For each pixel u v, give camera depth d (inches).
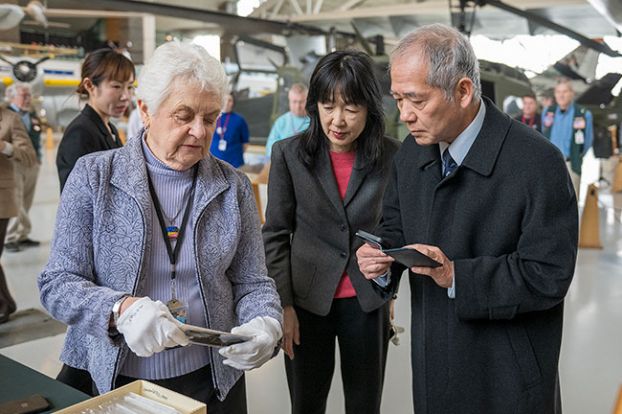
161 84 46.1
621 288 175.6
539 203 52.1
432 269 52.9
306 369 76.9
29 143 154.3
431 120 51.4
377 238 57.7
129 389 43.8
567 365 125.8
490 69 279.0
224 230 52.8
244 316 53.9
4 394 47.7
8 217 150.2
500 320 55.4
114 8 263.0
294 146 73.0
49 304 48.2
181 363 52.5
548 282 51.6
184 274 51.3
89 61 100.3
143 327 42.2
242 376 57.6
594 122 281.1
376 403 77.2
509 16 288.7
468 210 54.8
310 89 68.9
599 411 107.5
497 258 53.9
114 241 49.1
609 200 300.5
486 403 56.7
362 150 71.1
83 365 54.7
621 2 196.5
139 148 50.9
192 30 333.1
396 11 311.0
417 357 60.8
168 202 51.4
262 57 343.6
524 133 53.7
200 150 48.6
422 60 49.8
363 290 72.0
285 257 74.1
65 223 49.3
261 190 309.4
